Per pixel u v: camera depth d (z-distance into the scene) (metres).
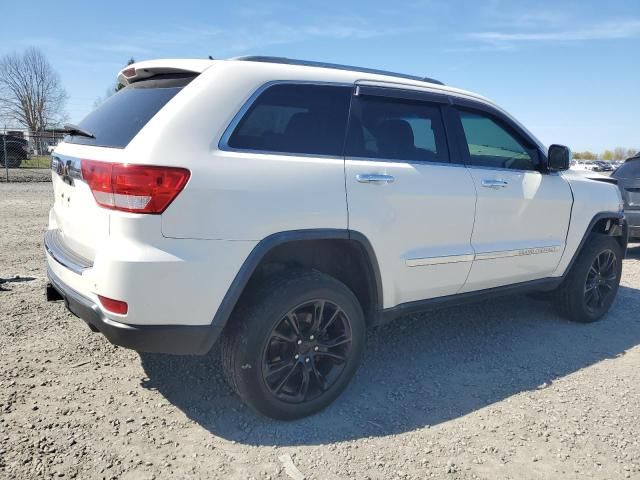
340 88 3.18
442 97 3.66
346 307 3.05
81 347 3.73
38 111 50.34
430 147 3.56
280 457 2.64
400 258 3.28
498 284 4.00
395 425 2.97
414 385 3.47
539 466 2.65
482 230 3.73
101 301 2.53
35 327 4.02
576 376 3.68
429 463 2.63
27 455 2.52
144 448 2.65
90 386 3.22
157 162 2.45
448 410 3.16
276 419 2.93
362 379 3.53
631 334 4.57
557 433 2.94
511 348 4.14
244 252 2.65
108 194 2.48
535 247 4.09
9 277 5.23
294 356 2.94
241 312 2.79
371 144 3.24
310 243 3.01
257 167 2.70
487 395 3.36
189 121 2.60
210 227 2.55
